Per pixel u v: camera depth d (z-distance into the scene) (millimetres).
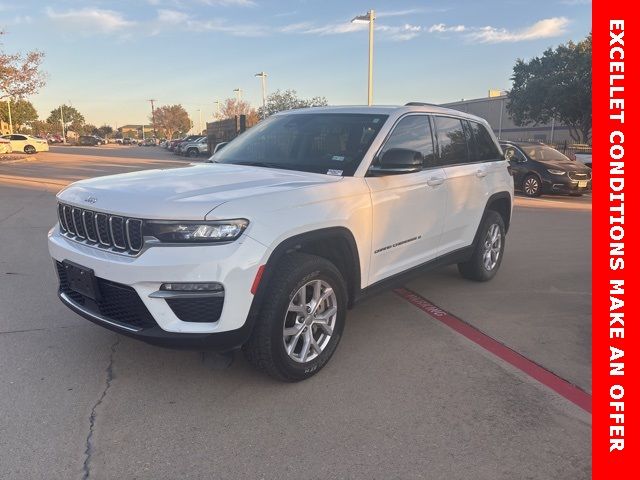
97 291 3252
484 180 5547
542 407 3303
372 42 24609
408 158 3904
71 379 3547
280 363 3367
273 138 4652
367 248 3934
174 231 2984
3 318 4594
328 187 3631
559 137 45062
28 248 7273
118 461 2727
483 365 3873
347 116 4551
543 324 4688
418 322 4715
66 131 129625
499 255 6086
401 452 2838
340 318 3754
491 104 51562
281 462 2744
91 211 3336
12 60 28281
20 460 2713
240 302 3053
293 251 3514
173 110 116375
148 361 3826
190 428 3023
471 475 2666
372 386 3539
